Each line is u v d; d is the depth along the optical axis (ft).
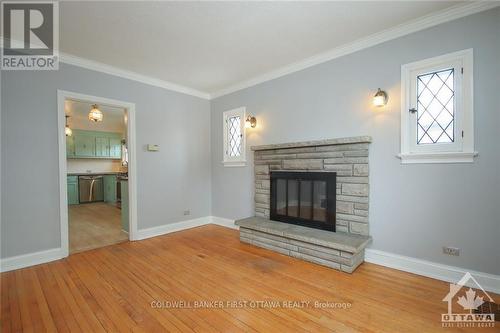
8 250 8.15
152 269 8.20
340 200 9.02
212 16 7.04
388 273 7.68
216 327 5.25
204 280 7.39
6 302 6.24
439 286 6.83
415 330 5.10
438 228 7.22
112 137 25.29
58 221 9.16
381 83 8.20
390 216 8.06
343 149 8.91
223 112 13.89
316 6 6.64
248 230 10.75
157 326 5.29
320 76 9.75
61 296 6.52
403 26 7.60
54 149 9.09
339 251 7.88
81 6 6.47
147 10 6.68
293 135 10.69
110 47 8.84
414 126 7.59
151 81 12.03
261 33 8.02
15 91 8.30
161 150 12.44
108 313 5.77
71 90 9.50
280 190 10.96
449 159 6.97
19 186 8.37
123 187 12.78
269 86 11.56
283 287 6.92
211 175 14.82
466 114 6.72
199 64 10.48
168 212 12.73
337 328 5.18
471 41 6.64
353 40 8.59
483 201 6.54
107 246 10.59
